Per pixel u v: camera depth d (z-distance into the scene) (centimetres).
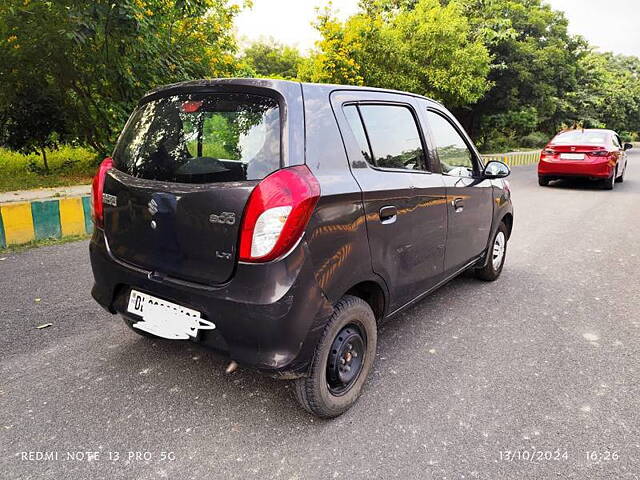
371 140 273
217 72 1045
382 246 265
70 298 403
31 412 252
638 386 289
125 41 769
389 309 290
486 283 478
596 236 688
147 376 289
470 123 2561
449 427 247
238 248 211
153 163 250
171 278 237
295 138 221
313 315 221
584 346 342
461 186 361
